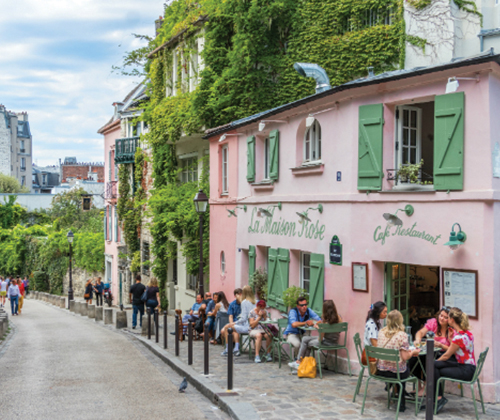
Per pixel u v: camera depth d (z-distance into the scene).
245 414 7.55
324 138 11.28
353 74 15.79
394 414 7.61
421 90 9.25
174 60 21.78
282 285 12.85
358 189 10.24
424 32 14.36
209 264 18.02
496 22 13.82
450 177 8.73
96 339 17.38
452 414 7.59
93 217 56.12
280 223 13.12
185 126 19.33
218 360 12.13
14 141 102.31
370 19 15.61
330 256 10.97
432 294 12.39
